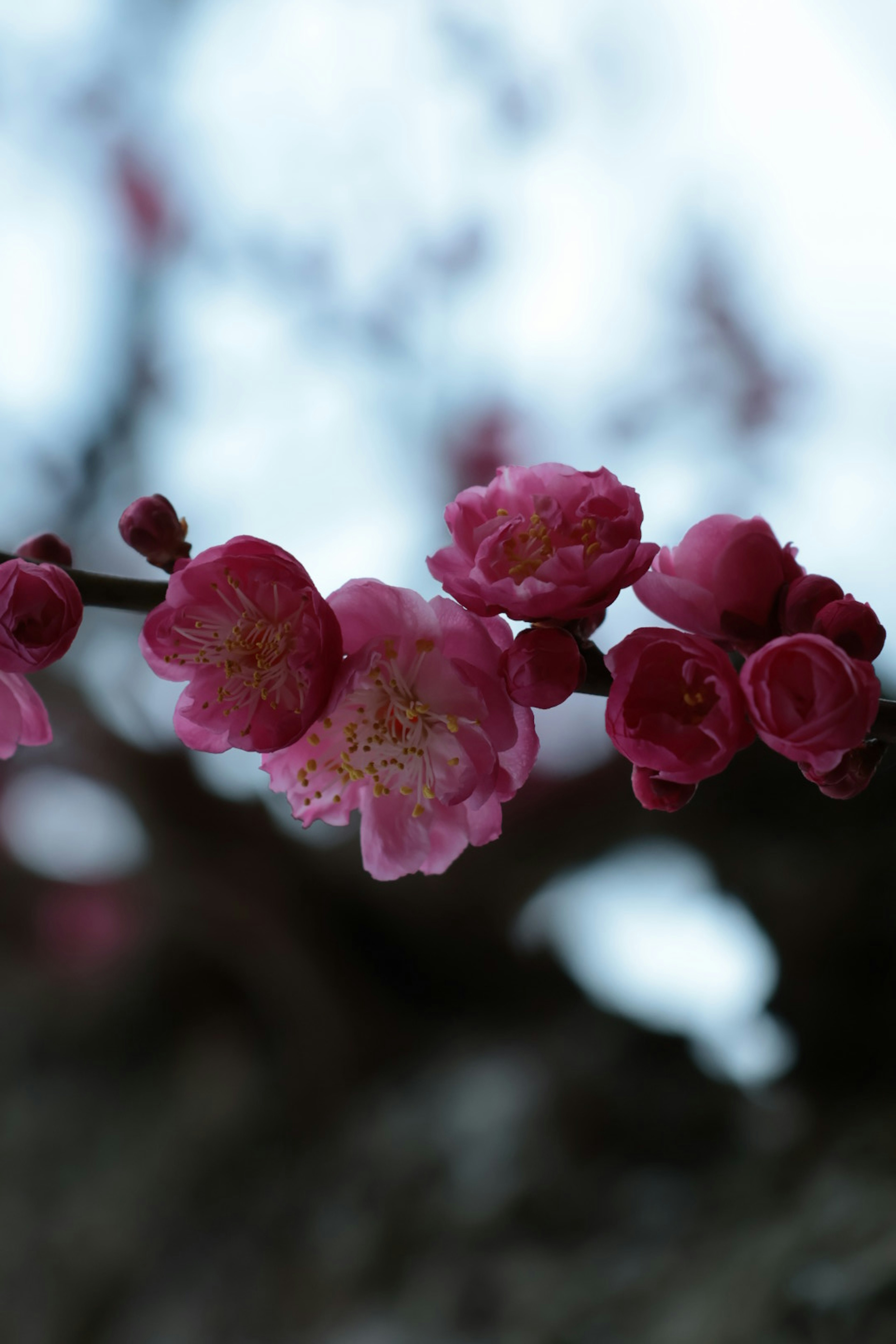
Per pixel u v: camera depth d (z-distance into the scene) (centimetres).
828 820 75
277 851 96
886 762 39
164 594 32
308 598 30
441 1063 92
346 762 31
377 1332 69
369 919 97
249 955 98
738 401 88
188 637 30
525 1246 71
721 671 29
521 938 95
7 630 30
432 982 98
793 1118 72
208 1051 105
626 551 29
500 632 31
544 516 30
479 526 30
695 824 79
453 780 30
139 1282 87
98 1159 99
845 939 72
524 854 90
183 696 30
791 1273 55
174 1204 92
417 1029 97
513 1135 80
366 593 30
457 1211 77
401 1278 74
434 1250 75
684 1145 76
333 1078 95
